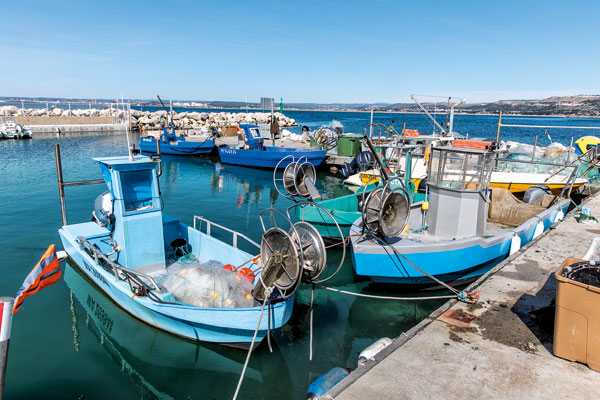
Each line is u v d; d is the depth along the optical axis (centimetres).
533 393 349
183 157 2850
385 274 753
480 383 362
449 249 745
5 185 1714
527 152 1822
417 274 754
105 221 826
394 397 343
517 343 430
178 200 1594
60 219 1248
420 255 738
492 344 428
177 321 597
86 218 1263
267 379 561
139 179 727
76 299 768
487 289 573
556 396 345
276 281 557
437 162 819
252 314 552
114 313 712
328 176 2262
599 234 866
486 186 813
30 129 3916
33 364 568
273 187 1898
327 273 936
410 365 390
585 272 401
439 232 823
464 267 771
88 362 580
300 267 527
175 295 628
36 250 981
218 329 575
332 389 353
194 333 602
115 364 579
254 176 2189
